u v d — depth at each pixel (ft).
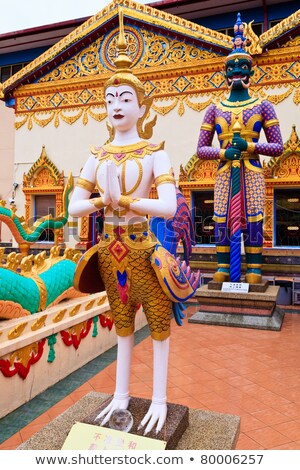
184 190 36.78
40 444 10.66
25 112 42.52
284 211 34.83
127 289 11.08
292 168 33.73
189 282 11.79
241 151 27.78
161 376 11.17
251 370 19.15
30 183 42.24
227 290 28.17
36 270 20.97
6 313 17.29
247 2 40.06
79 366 20.03
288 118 33.83
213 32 35.24
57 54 40.11
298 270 33.42
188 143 36.81
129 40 38.50
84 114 40.29
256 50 33.32
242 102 28.78
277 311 29.09
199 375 18.52
